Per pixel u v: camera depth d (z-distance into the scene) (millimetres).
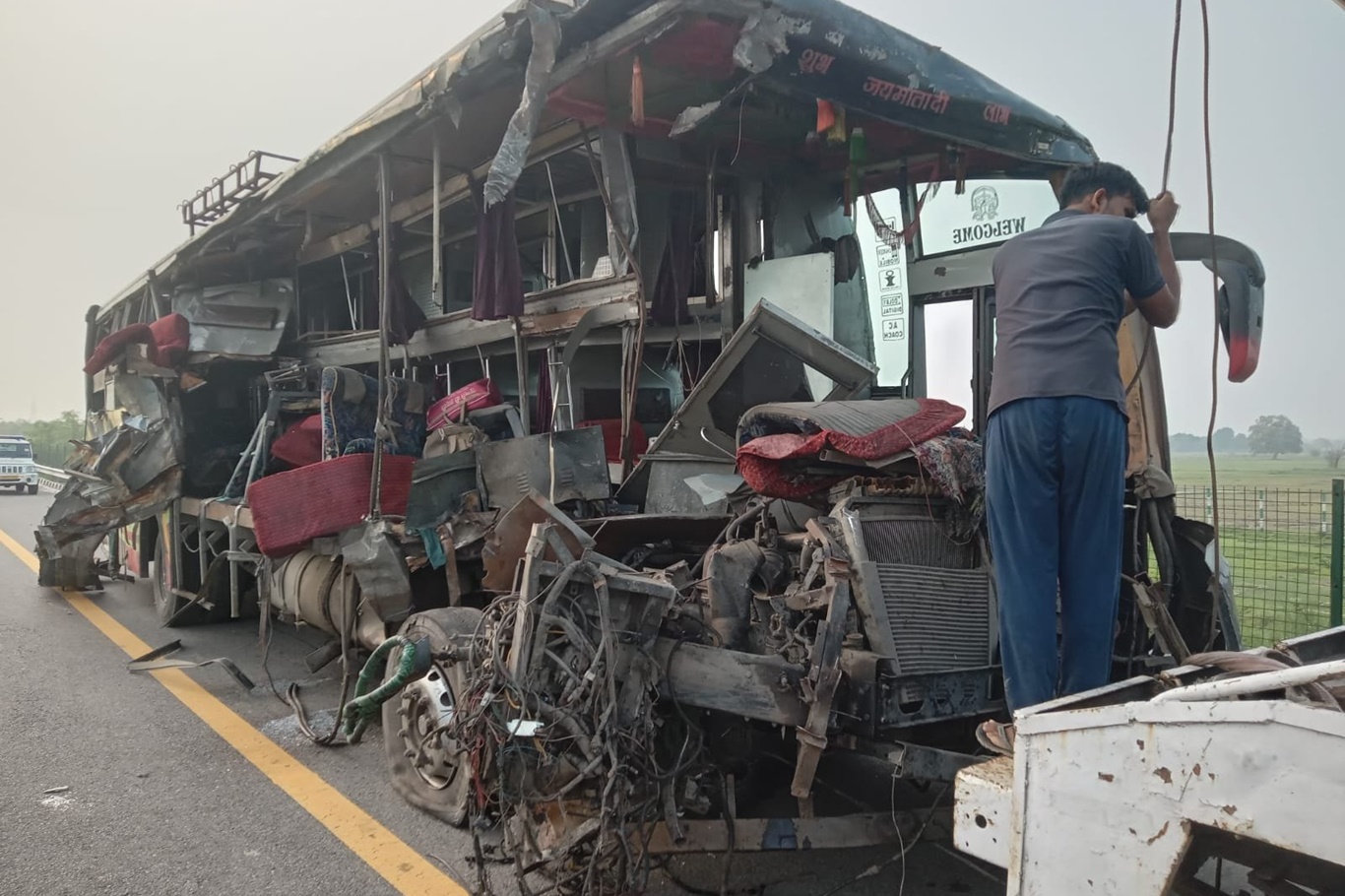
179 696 5855
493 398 6781
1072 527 2580
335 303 9945
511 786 2949
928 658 3309
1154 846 1732
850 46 4500
